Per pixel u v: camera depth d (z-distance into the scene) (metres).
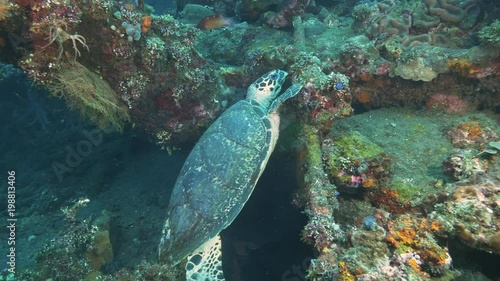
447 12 1.37
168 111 1.19
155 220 1.61
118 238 1.52
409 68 1.14
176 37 1.18
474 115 1.07
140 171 1.92
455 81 1.15
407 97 1.24
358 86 1.27
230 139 1.00
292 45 1.42
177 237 0.94
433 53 1.15
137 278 0.94
